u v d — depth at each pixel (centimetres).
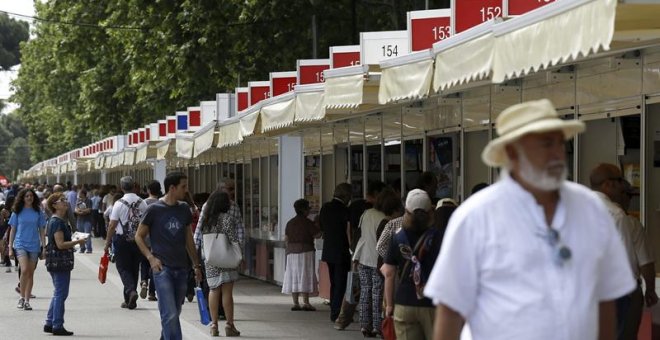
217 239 3894
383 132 4650
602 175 2303
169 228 3112
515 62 1866
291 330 4134
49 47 17375
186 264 3147
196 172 9625
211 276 3934
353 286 3972
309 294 5016
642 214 2769
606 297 1203
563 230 1154
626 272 1195
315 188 5744
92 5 11388
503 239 1145
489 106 3619
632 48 2664
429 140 4153
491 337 1148
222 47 7850
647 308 2692
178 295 3134
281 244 6047
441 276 1166
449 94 3881
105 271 4581
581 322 1142
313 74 4794
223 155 8238
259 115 4347
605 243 1175
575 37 1642
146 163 11688
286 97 3984
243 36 7788
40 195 11006
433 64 2456
